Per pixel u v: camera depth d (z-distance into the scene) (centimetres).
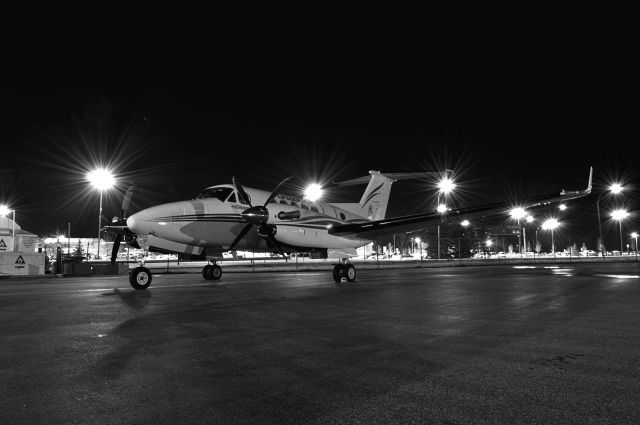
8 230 3181
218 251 1719
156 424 323
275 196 1636
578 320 770
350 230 1711
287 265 3938
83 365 485
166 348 568
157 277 2258
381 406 357
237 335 654
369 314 860
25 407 357
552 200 1809
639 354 524
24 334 660
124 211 1622
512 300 1078
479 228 7388
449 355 524
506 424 320
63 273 2611
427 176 2217
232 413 344
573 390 393
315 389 401
